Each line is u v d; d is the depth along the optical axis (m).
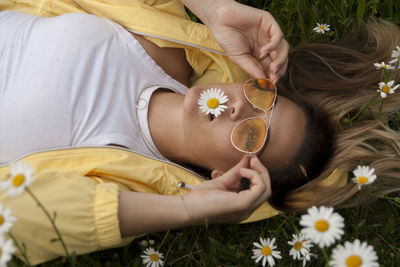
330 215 1.28
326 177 1.85
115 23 1.95
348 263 1.20
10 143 1.72
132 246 1.86
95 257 1.79
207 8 1.86
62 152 1.64
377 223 1.98
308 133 1.79
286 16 2.52
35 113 1.70
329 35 2.46
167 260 1.84
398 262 1.78
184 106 1.72
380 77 2.06
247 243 1.93
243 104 1.72
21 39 1.81
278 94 1.96
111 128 1.77
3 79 1.76
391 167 1.88
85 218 1.46
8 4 2.09
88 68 1.79
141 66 1.91
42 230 1.44
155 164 1.75
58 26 1.82
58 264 1.66
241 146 1.70
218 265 1.77
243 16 1.83
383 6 2.51
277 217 1.94
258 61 1.95
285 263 1.84
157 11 2.03
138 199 1.51
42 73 1.73
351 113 2.05
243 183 1.78
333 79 2.08
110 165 1.66
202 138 1.74
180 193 1.77
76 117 1.74
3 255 1.15
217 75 2.15
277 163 1.77
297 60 2.15
